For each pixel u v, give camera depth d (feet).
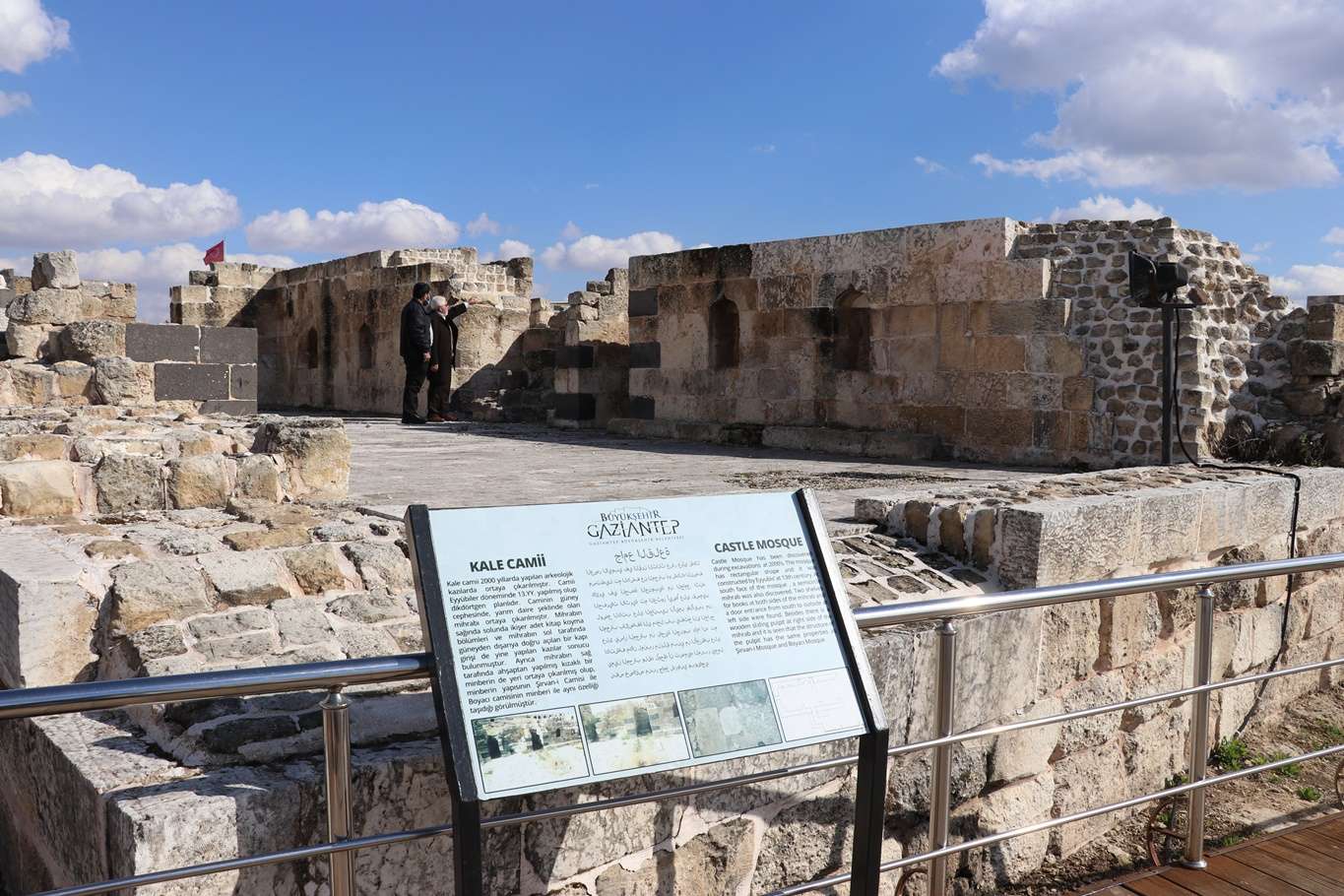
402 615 11.55
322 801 8.23
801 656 8.70
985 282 36.47
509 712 7.43
